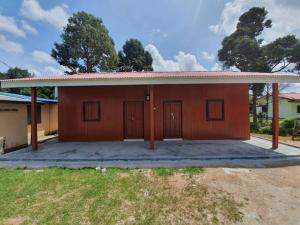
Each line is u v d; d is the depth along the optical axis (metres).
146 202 4.82
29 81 8.37
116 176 6.14
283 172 6.47
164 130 11.41
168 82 8.19
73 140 11.43
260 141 10.86
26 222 4.10
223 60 24.47
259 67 21.39
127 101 11.41
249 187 5.52
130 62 34.78
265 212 4.56
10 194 5.15
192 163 6.98
